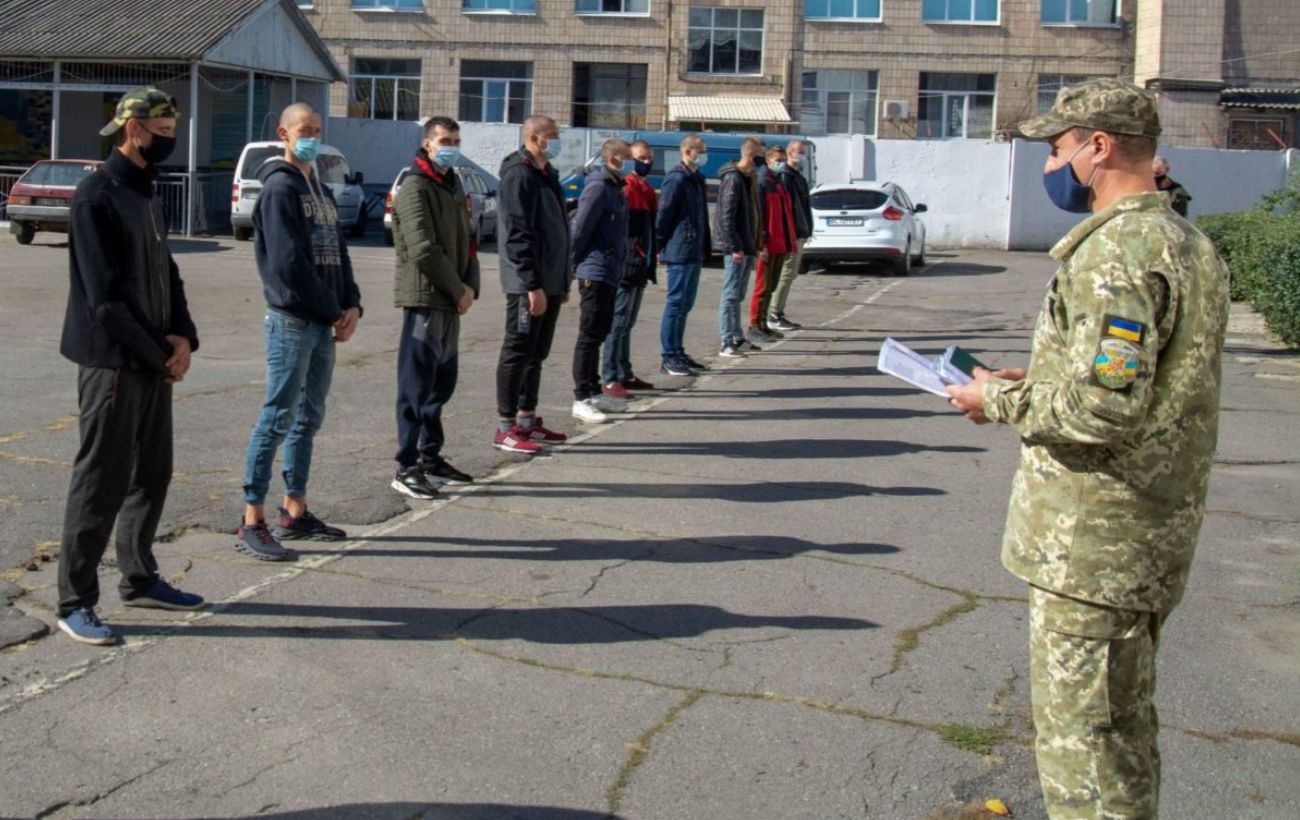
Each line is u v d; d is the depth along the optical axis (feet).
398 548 22.49
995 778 14.99
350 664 17.57
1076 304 10.77
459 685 17.04
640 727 16.01
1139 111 10.96
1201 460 11.03
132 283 17.61
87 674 16.96
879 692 17.21
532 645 18.43
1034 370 11.25
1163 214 10.91
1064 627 11.04
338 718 15.98
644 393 37.42
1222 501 27.45
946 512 25.76
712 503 25.91
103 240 17.22
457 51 131.85
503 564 21.81
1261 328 54.90
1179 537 11.00
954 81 132.05
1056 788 11.22
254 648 17.98
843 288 71.51
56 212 79.20
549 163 28.96
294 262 20.93
